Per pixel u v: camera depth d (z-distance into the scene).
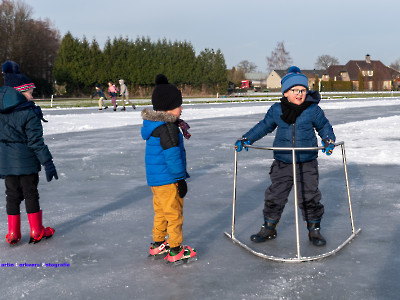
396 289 2.86
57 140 11.52
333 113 20.81
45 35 62.25
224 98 48.25
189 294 2.83
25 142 3.76
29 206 3.83
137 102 36.66
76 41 53.47
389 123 14.98
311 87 84.50
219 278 3.07
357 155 8.55
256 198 5.42
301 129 3.62
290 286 2.92
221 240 3.91
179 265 3.33
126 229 4.24
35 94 55.81
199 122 16.72
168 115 3.22
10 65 3.73
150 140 3.32
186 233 4.11
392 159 8.01
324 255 3.44
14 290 2.92
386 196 5.41
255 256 3.50
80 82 54.16
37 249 3.72
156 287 2.94
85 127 14.73
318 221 3.78
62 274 3.18
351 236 3.89
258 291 2.85
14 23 56.50
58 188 6.06
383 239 3.87
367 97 45.16
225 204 5.14
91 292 2.88
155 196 3.45
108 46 54.34
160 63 56.44
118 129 14.28
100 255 3.56
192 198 5.43
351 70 111.12
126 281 3.04
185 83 58.44
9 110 3.68
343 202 5.16
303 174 3.72
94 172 7.20
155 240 3.52
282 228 4.23
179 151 3.21
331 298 2.74
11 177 3.81
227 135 12.43
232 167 7.55
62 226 4.36
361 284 2.94
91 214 4.77
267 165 7.71
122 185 6.23
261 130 3.80
